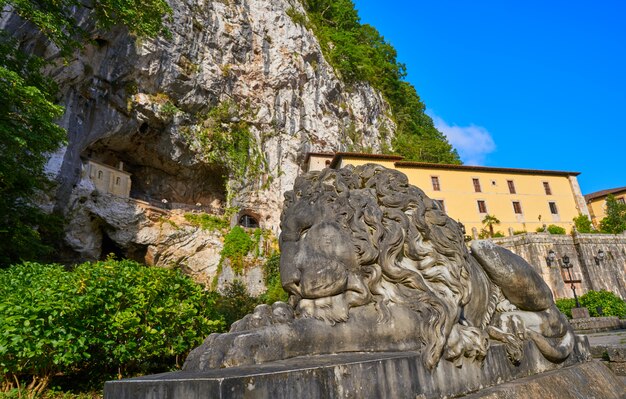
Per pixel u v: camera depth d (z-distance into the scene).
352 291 2.33
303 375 1.56
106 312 4.30
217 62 32.22
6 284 4.63
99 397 4.28
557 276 24.41
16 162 10.54
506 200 34.75
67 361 3.85
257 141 34.78
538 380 2.45
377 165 2.93
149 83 27.55
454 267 2.64
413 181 32.62
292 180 35.69
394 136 50.53
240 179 33.22
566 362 2.98
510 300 3.03
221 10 33.25
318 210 2.61
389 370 1.86
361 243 2.44
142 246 28.78
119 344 4.39
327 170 2.90
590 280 24.59
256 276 29.91
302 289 2.35
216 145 32.28
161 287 4.90
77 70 22.47
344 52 46.91
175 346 4.85
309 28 42.06
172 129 29.67
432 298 2.36
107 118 26.09
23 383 4.13
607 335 8.39
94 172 27.52
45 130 10.06
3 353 3.57
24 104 9.46
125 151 30.73
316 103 39.44
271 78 35.91
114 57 24.58
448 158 48.81
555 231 32.41
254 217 34.78
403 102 59.78
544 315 2.95
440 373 2.10
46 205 22.75
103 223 27.06
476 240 3.09
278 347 1.98
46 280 4.34
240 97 33.97
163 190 33.75
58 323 3.85
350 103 45.69
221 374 1.48
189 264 30.06
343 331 2.21
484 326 2.83
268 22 37.09
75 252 25.80
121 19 14.15
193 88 30.05
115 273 4.64
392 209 2.71
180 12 29.23
